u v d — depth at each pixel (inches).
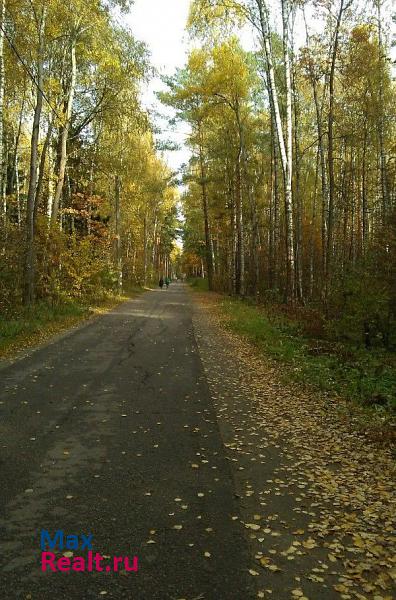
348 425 257.4
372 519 158.6
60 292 742.5
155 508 160.7
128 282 1624.0
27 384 318.0
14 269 584.7
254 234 1085.1
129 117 822.5
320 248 1417.3
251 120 1118.4
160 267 3267.7
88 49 723.4
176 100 1143.6
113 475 185.5
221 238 1501.0
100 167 995.9
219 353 465.1
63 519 151.4
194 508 161.9
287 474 194.1
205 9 653.9
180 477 186.4
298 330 546.6
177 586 120.6
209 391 319.9
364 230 955.3
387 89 871.1
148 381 340.5
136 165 1208.2
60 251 743.1
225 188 1227.9
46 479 179.9
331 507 166.9
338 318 501.7
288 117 683.4
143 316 781.9
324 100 946.7
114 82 778.2
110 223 1277.1
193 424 251.4
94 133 967.0
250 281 1254.9
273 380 357.1
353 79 761.6
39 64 606.9
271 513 160.9
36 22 594.6
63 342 490.0
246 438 234.4
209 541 141.7
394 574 128.8
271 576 126.3
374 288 452.8
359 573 128.9
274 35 868.6
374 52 743.7
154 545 138.5
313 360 408.8
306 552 138.4
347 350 430.9
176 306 1019.3
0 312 550.3
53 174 815.7
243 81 965.2
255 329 561.0
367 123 950.4
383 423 249.4
